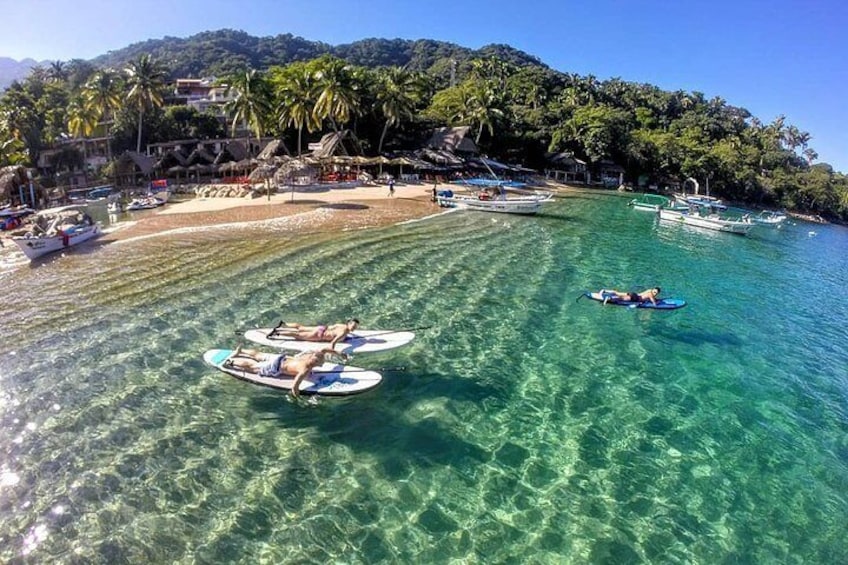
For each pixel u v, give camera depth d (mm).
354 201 42219
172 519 7738
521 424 10797
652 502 8719
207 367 12531
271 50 178125
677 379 13469
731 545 7922
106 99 64375
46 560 6980
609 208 53375
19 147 63875
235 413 10633
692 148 97000
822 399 13094
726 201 98250
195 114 79500
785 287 25859
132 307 16406
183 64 155875
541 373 13188
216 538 7395
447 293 18922
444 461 9406
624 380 13156
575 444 10234
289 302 17062
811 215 108875
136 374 12125
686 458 10070
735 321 18797
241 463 9070
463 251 25797
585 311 18031
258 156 62094
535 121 91188
